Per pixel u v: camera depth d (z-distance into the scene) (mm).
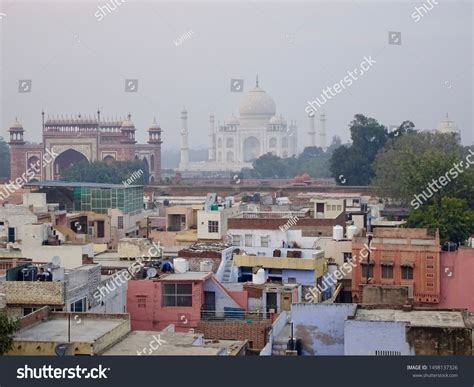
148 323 36531
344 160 117625
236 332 33156
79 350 26625
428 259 42188
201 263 43000
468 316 29969
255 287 38656
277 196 102375
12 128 142250
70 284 33906
